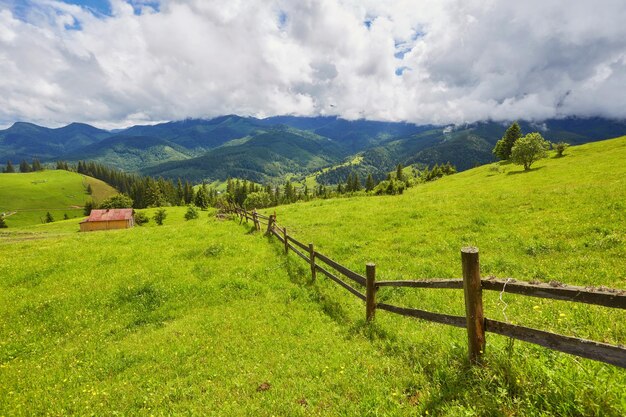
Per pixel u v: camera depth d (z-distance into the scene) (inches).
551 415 170.7
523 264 488.4
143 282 604.1
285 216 1326.3
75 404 303.0
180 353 378.9
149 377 337.7
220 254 767.7
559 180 1807.3
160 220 4530.0
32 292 607.5
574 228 623.8
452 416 193.2
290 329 402.9
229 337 404.8
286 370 312.0
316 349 345.4
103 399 308.7
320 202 1768.0
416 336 317.4
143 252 829.2
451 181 3506.4
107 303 546.9
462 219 858.8
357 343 335.9
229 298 539.2
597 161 2351.1
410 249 663.8
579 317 292.0
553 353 221.9
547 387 188.1
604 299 155.3
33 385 343.6
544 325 287.4
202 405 279.3
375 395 243.1
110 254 820.6
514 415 181.6
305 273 599.2
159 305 539.2
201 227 1197.7
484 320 225.1
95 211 3949.3
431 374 250.5
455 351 258.8
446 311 376.8
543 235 626.2
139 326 480.4
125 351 402.0
